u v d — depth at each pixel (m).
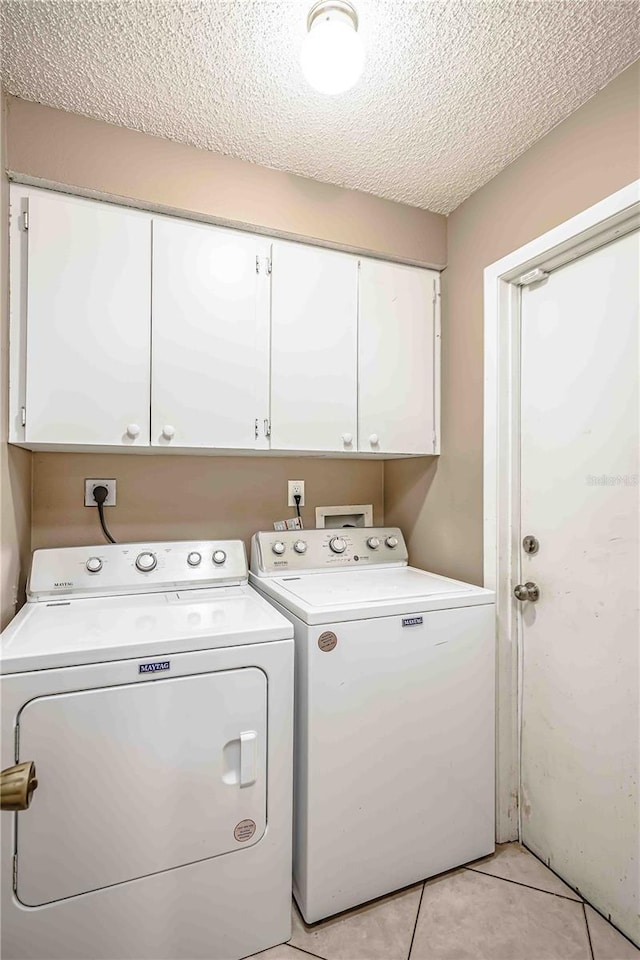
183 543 1.76
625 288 1.34
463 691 1.52
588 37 1.15
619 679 1.34
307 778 1.31
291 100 1.36
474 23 1.11
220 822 1.21
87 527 1.79
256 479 2.07
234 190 1.61
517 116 1.42
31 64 1.24
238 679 1.23
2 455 1.31
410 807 1.44
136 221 1.50
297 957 1.24
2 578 1.33
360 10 1.07
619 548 1.35
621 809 1.32
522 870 1.52
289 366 1.70
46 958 1.06
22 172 1.36
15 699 1.05
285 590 1.60
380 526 2.31
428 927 1.32
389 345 1.87
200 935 1.19
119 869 1.12
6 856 1.04
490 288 1.70
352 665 1.36
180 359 1.55
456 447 1.88
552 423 1.57
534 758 1.61
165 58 1.22
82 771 1.09
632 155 1.23
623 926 1.30
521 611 1.67
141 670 1.14
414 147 1.56
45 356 1.39
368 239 1.81
